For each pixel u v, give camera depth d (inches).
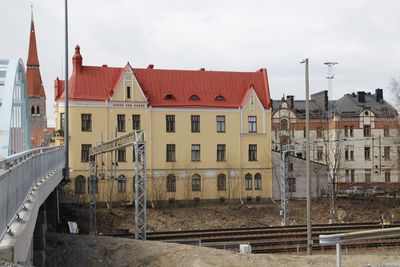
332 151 3019.2
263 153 2522.1
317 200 2458.2
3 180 414.0
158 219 1994.3
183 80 2541.8
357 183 3036.4
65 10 1365.7
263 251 1206.3
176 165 2397.9
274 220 2064.5
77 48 2377.0
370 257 956.6
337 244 493.7
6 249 401.7
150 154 2372.0
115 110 2343.8
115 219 1963.6
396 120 2997.0
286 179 1808.6
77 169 2262.6
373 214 2150.6
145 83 2476.6
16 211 502.6
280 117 3198.8
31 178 680.4
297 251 1203.9
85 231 1807.3
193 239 1337.4
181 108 2433.6
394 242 1235.9
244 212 2186.3
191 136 2438.5
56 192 1405.0
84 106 2301.9
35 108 3922.2
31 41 3996.1
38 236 1016.9
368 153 3154.5
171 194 2378.2
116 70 2454.5
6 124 909.2
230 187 2447.1
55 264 1086.4
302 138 3149.6
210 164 2448.3
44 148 901.2
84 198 2217.0
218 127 2482.8
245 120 2514.8
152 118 2394.2
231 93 2564.0
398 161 2844.5
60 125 2357.3
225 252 1023.6
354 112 3275.1
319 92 3523.6
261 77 2669.8
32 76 3956.7
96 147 1851.6
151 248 1078.4
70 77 2426.2
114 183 2268.7
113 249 1112.8
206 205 2375.7
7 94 951.0
